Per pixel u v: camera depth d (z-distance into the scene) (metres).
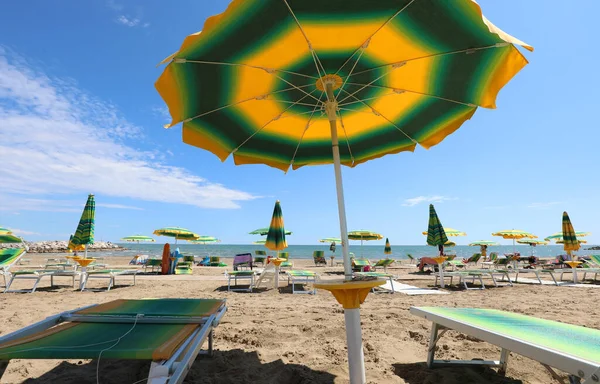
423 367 2.80
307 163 3.92
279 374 2.62
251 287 8.15
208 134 3.02
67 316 2.40
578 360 1.45
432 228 9.18
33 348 1.61
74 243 8.20
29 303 5.95
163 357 1.54
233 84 2.54
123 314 2.49
